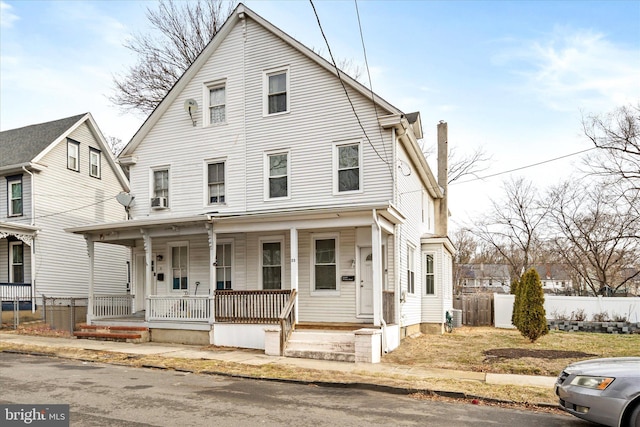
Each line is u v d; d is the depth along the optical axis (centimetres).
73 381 928
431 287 1955
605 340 1600
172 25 2942
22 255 2233
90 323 1666
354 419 701
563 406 670
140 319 1645
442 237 1958
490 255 5725
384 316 1364
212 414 707
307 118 1614
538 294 1552
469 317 2419
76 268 2391
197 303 1515
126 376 994
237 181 1689
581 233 3006
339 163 1570
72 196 2406
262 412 726
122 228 1623
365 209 1310
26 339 1570
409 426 672
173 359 1191
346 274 1532
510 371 1083
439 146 2430
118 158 1870
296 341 1305
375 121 1525
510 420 715
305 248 1584
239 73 1731
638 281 3516
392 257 1516
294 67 1650
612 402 608
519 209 3441
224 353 1306
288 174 1617
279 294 1405
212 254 1503
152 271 1831
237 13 1728
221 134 1734
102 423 652
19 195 2242
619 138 2517
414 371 1073
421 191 2058
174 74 2966
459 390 882
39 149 2264
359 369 1086
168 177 1809
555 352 1307
